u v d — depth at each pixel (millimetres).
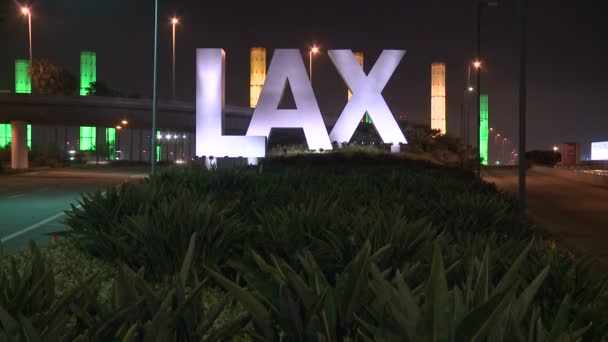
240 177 17906
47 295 4391
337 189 15234
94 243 10094
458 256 5930
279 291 3930
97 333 3375
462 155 76250
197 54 40438
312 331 3500
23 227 17297
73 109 82125
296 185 17891
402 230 7461
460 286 5312
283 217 9281
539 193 40156
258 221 12203
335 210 10195
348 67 42344
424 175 21719
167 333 3184
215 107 40344
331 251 7453
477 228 11039
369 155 40438
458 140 78312
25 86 114000
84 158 106062
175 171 19641
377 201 11953
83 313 3713
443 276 2844
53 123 84688
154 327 3156
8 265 8859
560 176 62906
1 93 79000
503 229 11648
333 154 39812
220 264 8406
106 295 7270
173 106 86062
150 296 3730
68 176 51219
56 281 8227
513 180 56906
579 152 96188
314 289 4137
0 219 19344
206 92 40406
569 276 5652
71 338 3439
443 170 38062
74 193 31297
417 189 16672
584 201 33375
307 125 40938
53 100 80562
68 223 11789
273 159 40812
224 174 17969
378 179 19203
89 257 10117
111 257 9734
